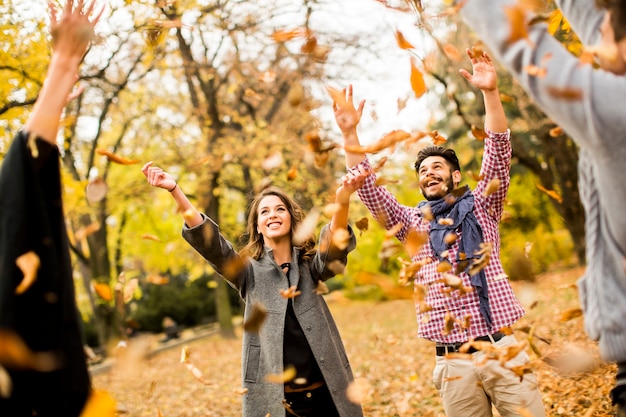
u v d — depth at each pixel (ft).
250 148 47.47
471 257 9.24
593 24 4.88
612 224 4.49
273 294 10.07
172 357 49.19
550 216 70.79
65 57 5.71
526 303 7.25
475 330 9.26
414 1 7.32
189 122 54.13
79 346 5.58
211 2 26.58
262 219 10.30
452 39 26.17
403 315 54.65
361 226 8.03
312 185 48.60
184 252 62.54
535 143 66.44
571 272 54.19
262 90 46.44
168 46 31.65
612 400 4.98
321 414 9.88
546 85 4.47
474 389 9.30
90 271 48.96
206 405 23.89
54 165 5.70
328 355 9.80
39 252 5.30
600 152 4.33
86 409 5.47
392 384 21.59
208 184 49.37
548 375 17.29
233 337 58.90
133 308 84.64
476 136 9.33
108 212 52.08
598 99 4.25
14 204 5.18
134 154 54.44
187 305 88.17
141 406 25.49
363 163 9.73
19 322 5.05
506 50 4.69
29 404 5.19
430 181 9.98
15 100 17.04
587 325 4.86
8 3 16.05
